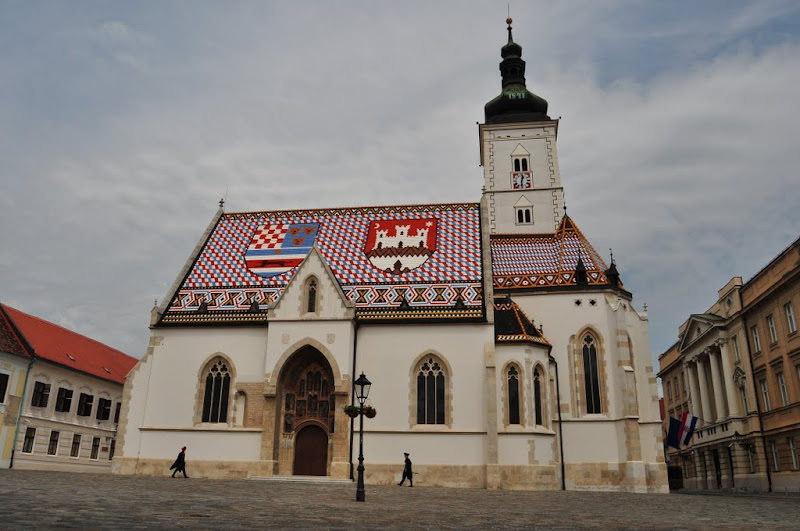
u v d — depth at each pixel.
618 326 52.09
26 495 21.72
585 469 49.88
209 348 51.19
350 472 46.00
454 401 47.72
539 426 47.97
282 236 59.09
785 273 54.97
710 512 26.61
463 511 23.91
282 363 48.50
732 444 67.69
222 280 55.44
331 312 49.00
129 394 50.81
